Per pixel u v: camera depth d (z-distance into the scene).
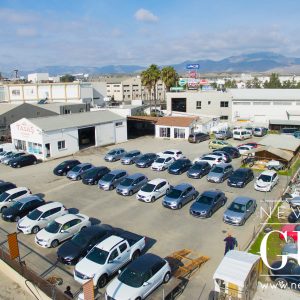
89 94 96.50
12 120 62.38
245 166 42.12
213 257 21.64
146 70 86.38
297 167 41.47
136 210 29.67
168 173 40.31
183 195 30.17
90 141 58.19
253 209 28.27
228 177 36.97
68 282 19.31
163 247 23.16
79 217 25.31
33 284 18.64
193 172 38.09
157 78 85.81
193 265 20.03
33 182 38.22
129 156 45.44
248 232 25.00
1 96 96.56
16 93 96.44
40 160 47.69
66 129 49.72
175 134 61.56
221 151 45.41
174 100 80.75
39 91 94.81
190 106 78.56
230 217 26.19
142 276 17.41
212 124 66.88
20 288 19.55
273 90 77.75
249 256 18.08
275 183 34.91
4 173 42.12
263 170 40.47
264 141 45.28
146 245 23.47
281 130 64.56
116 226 26.61
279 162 40.78
